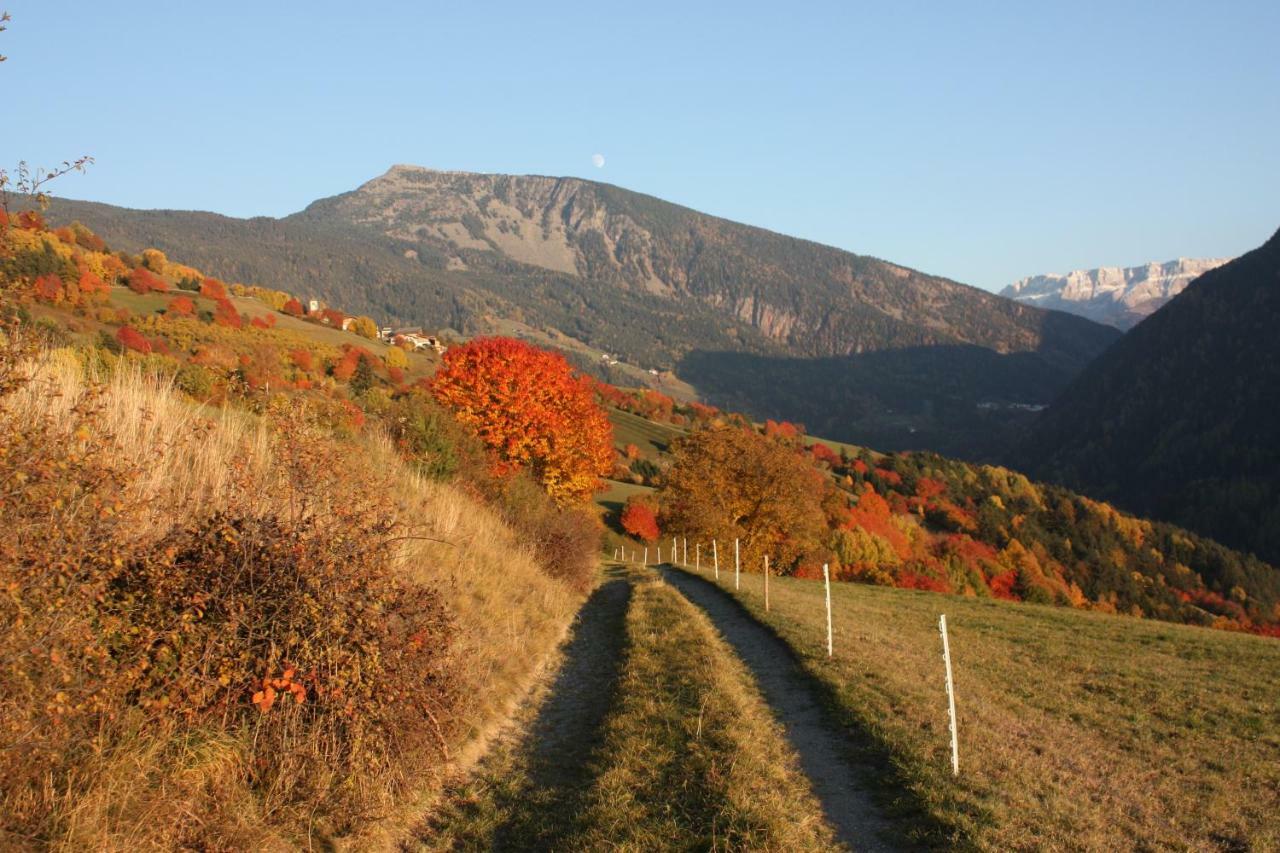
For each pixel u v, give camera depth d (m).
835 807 8.01
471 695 10.55
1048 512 124.75
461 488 25.53
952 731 8.68
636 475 115.75
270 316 128.75
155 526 7.86
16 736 5.24
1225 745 11.22
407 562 13.44
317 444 8.66
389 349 125.12
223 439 11.63
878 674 13.06
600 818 7.66
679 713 10.92
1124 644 20.94
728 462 53.00
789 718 11.16
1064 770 9.25
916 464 140.75
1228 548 125.62
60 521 5.77
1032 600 83.31
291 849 6.38
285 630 7.28
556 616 19.16
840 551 79.31
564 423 43.41
